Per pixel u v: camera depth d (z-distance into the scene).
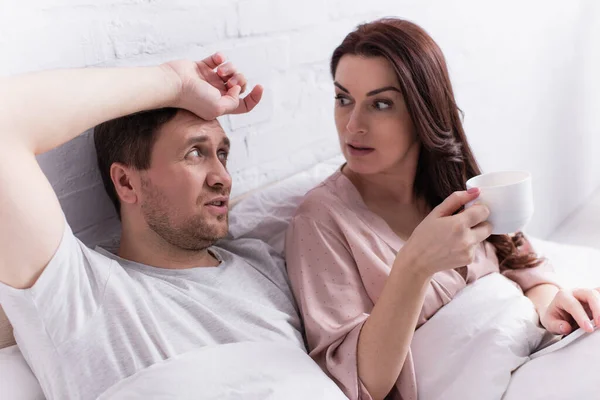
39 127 0.81
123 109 0.91
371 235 1.14
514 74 2.24
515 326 1.05
